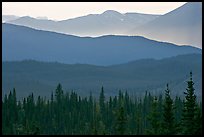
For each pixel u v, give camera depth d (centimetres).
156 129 12012
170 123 11900
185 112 12012
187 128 11381
